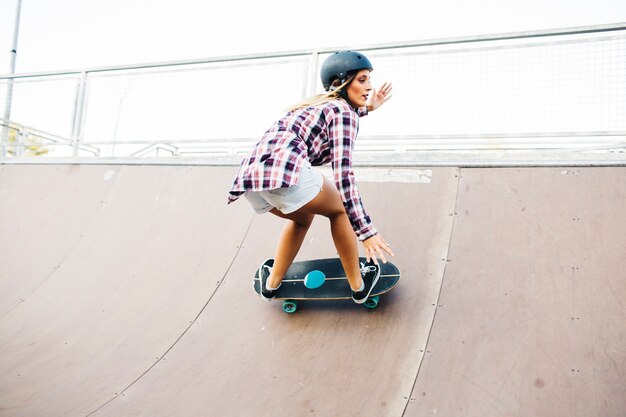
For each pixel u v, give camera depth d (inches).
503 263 114.7
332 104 92.7
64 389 111.0
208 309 126.9
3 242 184.7
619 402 83.8
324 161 96.6
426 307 109.7
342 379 98.7
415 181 142.3
